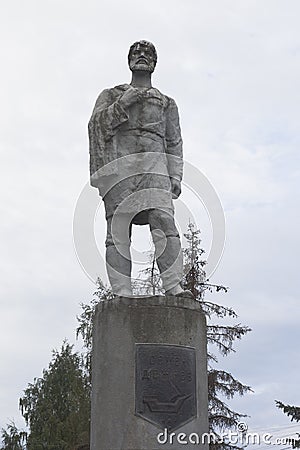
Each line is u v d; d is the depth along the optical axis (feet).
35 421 101.96
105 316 23.00
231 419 62.59
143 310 22.75
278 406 66.13
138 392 21.99
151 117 25.75
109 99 26.45
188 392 22.33
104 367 22.58
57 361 107.04
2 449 102.94
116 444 21.65
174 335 22.67
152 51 26.89
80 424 91.25
